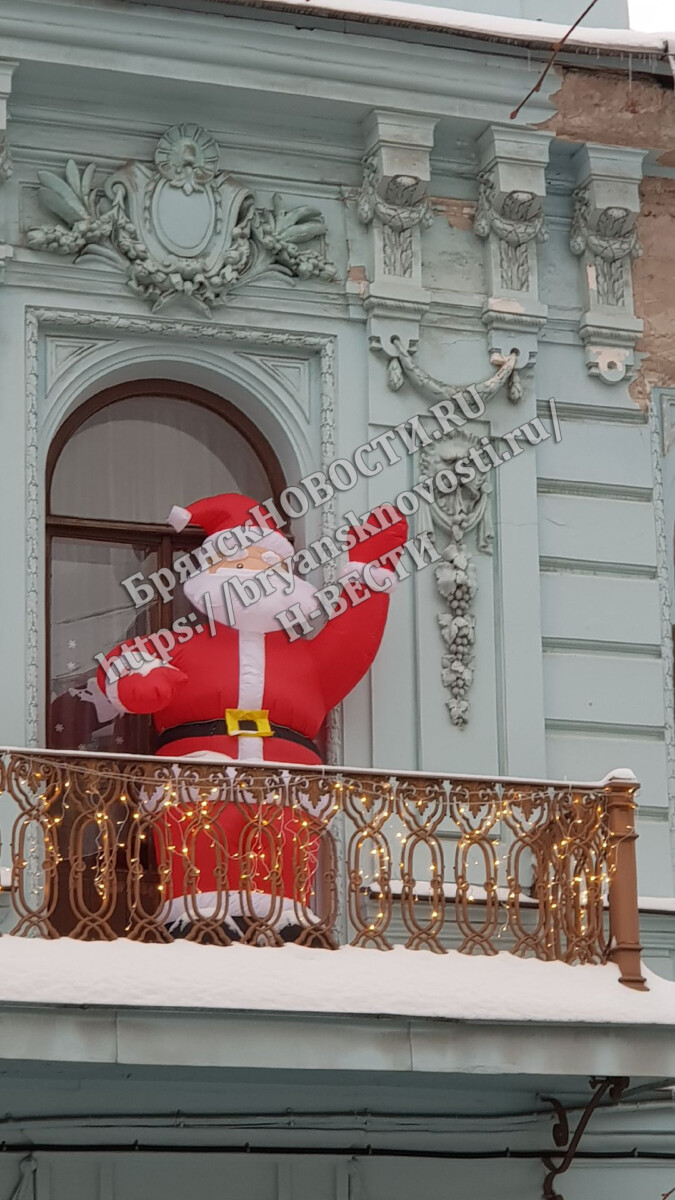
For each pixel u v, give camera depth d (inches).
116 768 419.8
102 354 485.4
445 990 419.8
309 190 503.8
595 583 506.6
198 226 488.4
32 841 453.4
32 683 461.7
